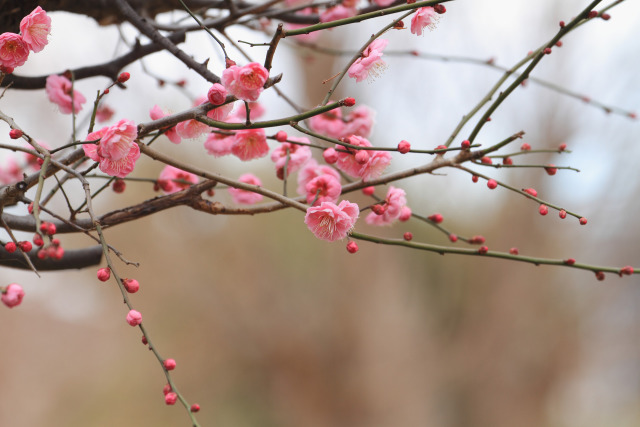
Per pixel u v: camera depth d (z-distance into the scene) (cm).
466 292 1122
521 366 1105
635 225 1038
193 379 1169
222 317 1128
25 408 1274
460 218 1123
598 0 176
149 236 1109
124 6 181
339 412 1084
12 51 157
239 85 148
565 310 1104
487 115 181
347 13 249
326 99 164
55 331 1342
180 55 177
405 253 1109
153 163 930
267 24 271
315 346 1091
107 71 214
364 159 176
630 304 1116
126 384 1216
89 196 145
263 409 1129
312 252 1109
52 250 139
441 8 164
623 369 1184
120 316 1241
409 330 1089
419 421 1064
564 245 1090
